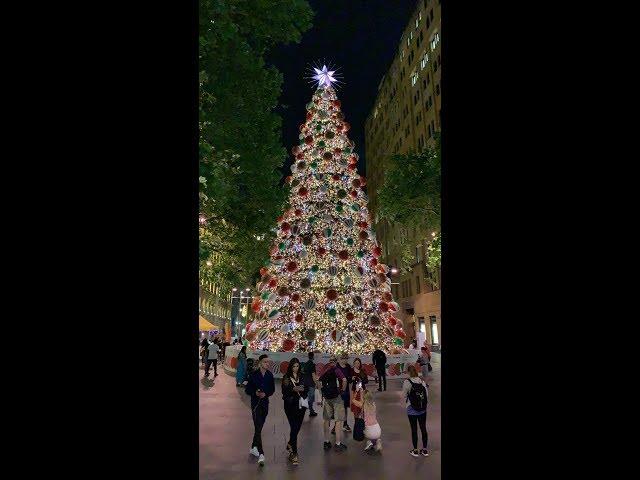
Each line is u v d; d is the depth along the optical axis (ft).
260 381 27.94
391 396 52.75
